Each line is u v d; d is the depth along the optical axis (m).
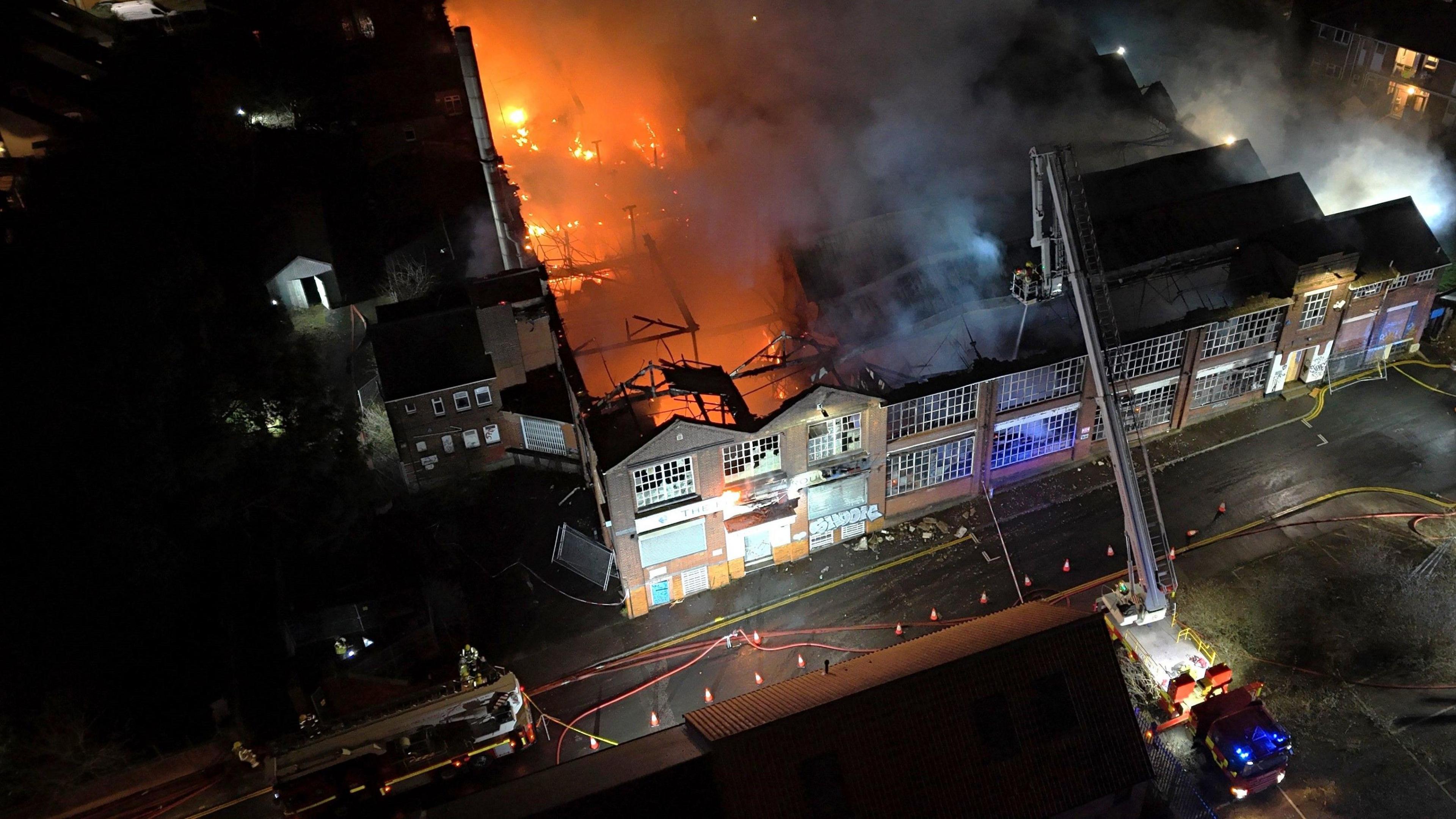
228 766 37.31
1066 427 47.53
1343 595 40.12
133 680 38.19
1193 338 47.06
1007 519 46.22
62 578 36.66
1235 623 39.31
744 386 51.50
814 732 25.72
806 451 41.88
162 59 58.69
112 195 47.31
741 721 27.27
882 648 39.16
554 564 45.28
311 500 43.81
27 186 48.78
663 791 24.94
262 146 61.66
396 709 35.31
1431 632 37.91
